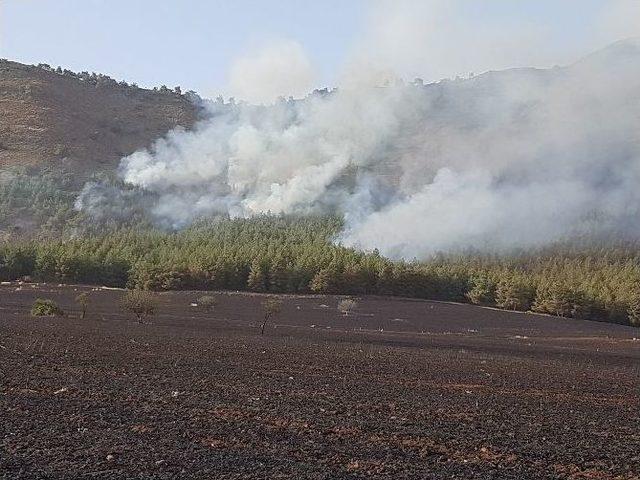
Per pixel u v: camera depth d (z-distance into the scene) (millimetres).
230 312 86750
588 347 66500
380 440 16938
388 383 28672
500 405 24516
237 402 21203
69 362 28547
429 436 17812
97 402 19781
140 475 12922
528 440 18234
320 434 17172
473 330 85500
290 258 124938
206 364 31125
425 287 120625
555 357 51375
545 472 15000
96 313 74312
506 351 54625
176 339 44281
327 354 40531
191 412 19047
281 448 15477
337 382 27906
